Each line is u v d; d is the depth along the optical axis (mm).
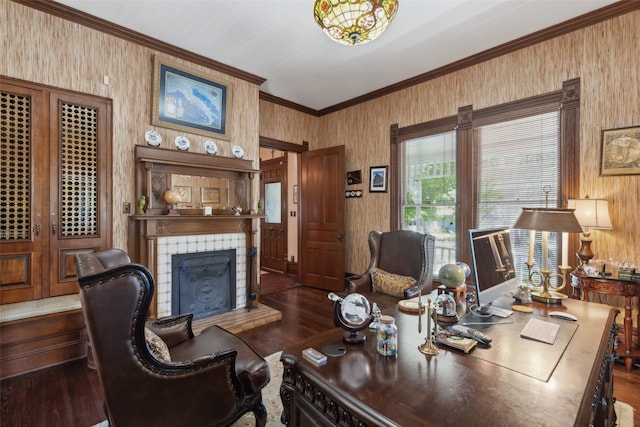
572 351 1298
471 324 1600
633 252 2617
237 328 3275
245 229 3879
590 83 2820
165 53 3305
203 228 3480
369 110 4750
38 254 2658
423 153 4160
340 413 1021
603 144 2744
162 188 3199
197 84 3514
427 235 3094
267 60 3646
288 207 6262
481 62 3533
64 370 2451
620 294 2398
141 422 1262
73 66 2781
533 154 3215
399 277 2980
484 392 1014
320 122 5520
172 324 2016
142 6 2686
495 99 3430
